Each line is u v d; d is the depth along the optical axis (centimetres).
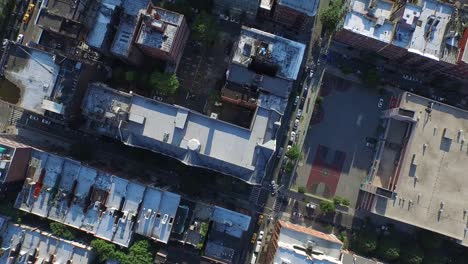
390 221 12794
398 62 12838
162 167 12700
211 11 12800
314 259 10912
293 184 12812
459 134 11644
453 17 11412
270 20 12738
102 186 11631
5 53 11219
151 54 12125
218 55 12875
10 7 12825
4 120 12756
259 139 10950
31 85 11144
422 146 11656
